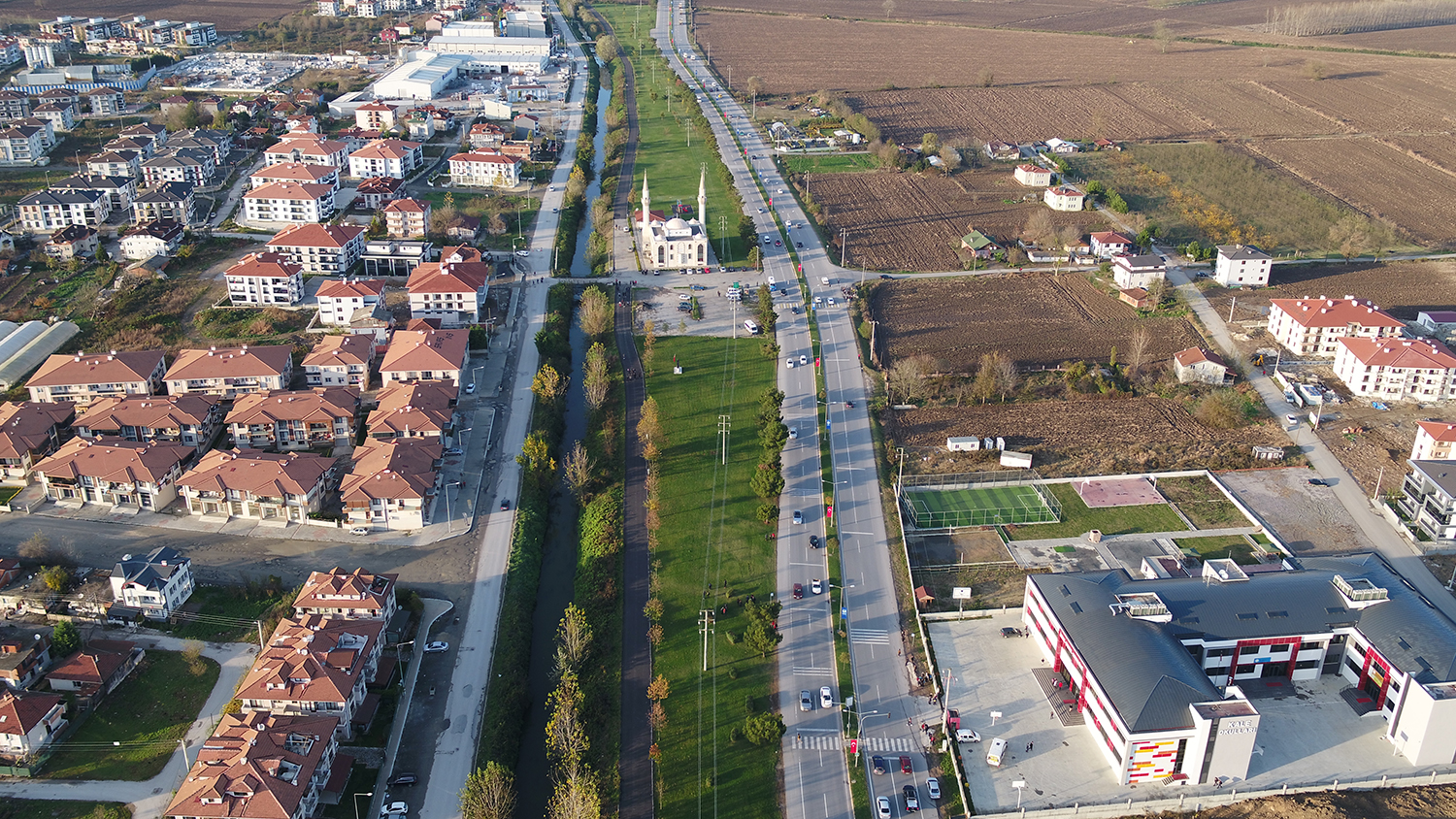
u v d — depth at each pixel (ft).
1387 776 567.18
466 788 535.19
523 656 650.02
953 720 597.52
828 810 545.03
